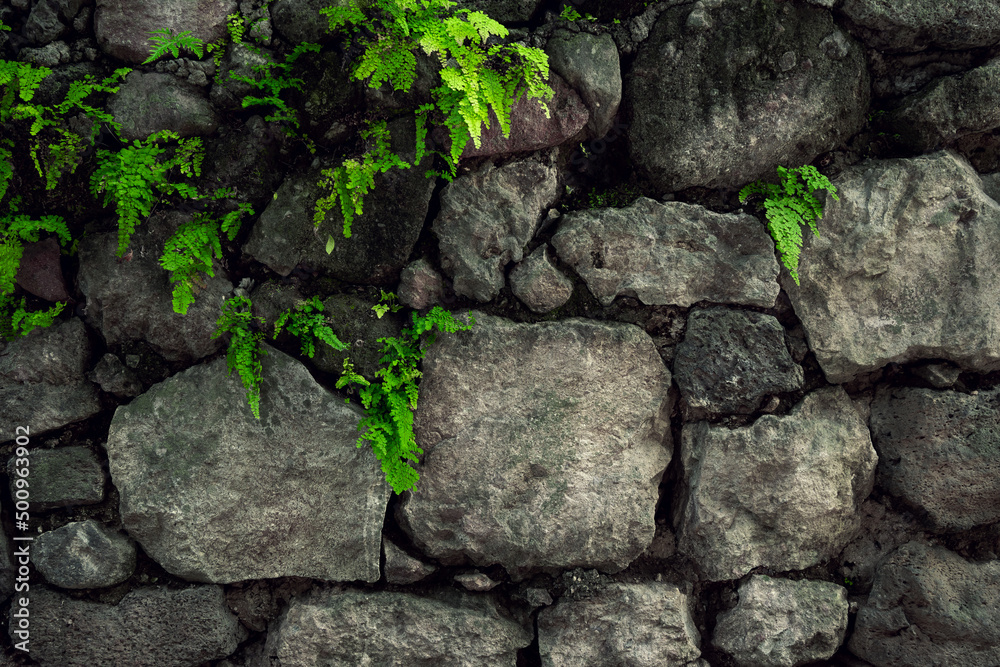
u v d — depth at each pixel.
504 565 3.63
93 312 3.42
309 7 3.24
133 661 3.50
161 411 3.45
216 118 3.36
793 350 3.65
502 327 3.52
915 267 3.58
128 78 3.27
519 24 3.44
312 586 3.64
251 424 3.47
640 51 3.45
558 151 3.57
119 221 3.15
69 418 3.43
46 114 3.18
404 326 3.54
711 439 3.60
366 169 3.24
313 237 3.43
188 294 3.24
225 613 3.59
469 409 3.55
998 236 3.54
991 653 3.60
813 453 3.62
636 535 3.65
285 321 3.46
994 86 3.44
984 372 3.66
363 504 3.54
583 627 3.64
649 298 3.60
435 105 3.29
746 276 3.57
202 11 3.27
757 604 3.65
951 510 3.70
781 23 3.39
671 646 3.64
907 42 3.47
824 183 3.49
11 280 3.21
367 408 3.48
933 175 3.54
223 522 3.49
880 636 3.70
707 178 3.54
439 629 3.57
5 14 3.19
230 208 3.41
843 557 3.80
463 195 3.46
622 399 3.62
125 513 3.44
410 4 3.00
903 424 3.71
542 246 3.56
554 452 3.58
